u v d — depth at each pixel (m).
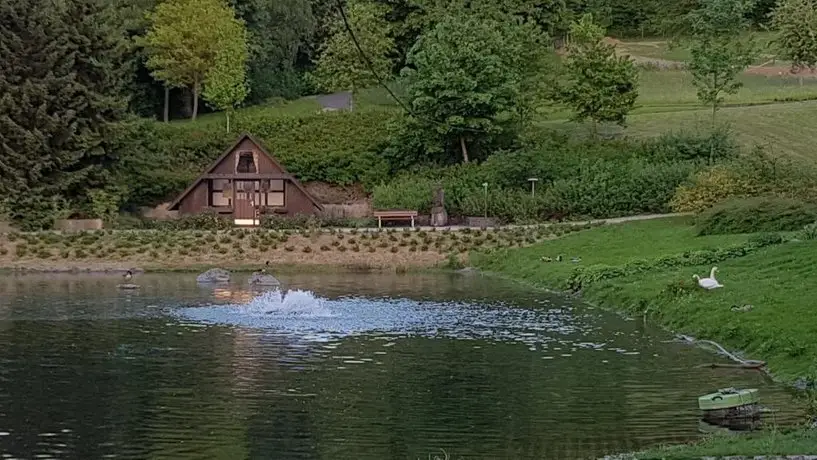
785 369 23.08
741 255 38.03
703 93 65.75
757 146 56.16
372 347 26.86
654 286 34.19
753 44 68.44
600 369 23.84
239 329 29.94
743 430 18.23
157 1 82.12
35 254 49.38
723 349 26.11
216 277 44.06
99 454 16.98
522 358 25.27
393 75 85.12
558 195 57.38
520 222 56.00
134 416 19.45
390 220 57.91
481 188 59.84
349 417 19.42
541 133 68.06
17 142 57.09
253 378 22.89
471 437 18.00
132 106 80.31
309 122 70.88
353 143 68.19
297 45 92.31
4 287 41.38
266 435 18.16
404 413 19.70
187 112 84.06
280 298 36.69
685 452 16.02
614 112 66.44
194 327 30.31
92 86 61.12
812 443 16.20
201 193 60.53
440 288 40.78
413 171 65.44
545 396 21.09
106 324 30.86
